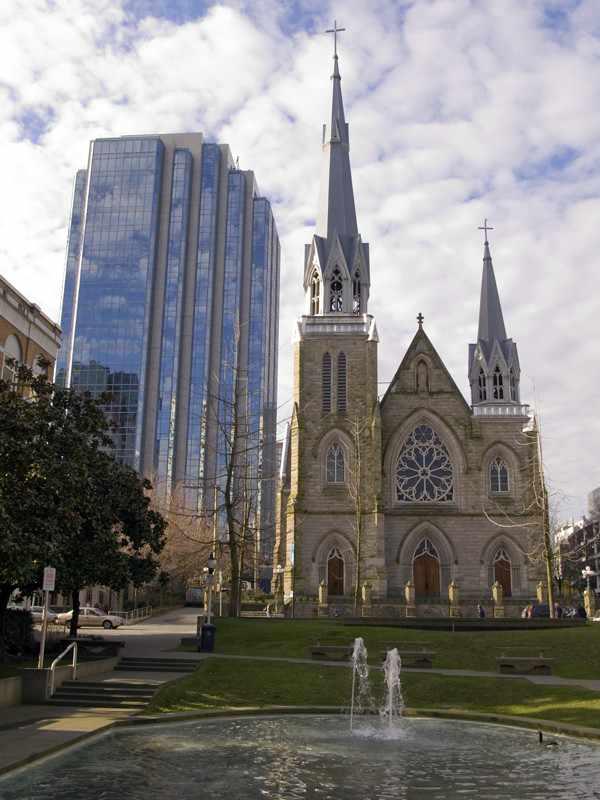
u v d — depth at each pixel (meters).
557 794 17.00
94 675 31.42
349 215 84.94
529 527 71.50
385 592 69.06
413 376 76.75
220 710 26.69
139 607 90.75
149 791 16.61
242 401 108.44
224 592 76.12
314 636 43.78
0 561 26.97
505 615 68.12
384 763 19.91
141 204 175.12
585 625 49.41
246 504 68.94
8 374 43.66
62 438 31.23
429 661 36.78
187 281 179.12
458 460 74.06
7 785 16.75
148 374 168.50
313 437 74.44
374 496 71.12
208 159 186.62
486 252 82.50
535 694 29.58
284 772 18.70
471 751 21.47
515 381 76.94
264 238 192.25
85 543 35.75
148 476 130.88
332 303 80.38
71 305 177.38
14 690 26.72
